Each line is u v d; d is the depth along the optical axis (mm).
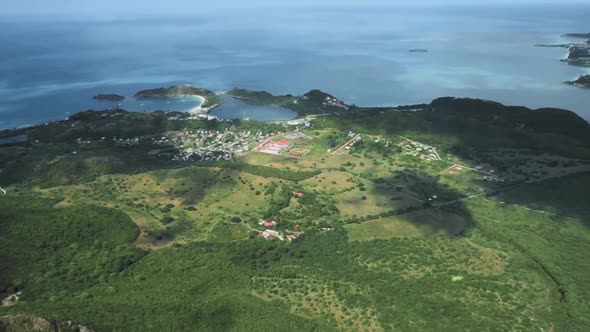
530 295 153125
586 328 137375
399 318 139250
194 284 155250
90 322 125062
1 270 158625
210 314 133500
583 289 156750
